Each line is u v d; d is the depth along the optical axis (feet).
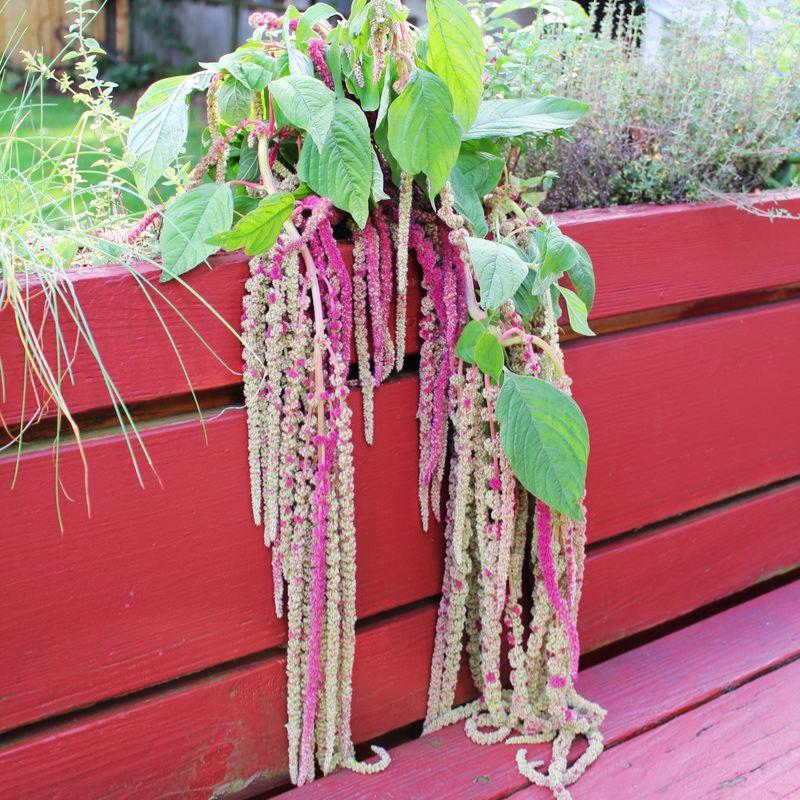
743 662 4.25
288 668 3.42
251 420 3.12
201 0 12.42
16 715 2.97
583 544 3.59
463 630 3.94
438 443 3.49
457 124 2.99
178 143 2.95
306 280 3.07
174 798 3.38
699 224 4.10
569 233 3.72
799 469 4.92
